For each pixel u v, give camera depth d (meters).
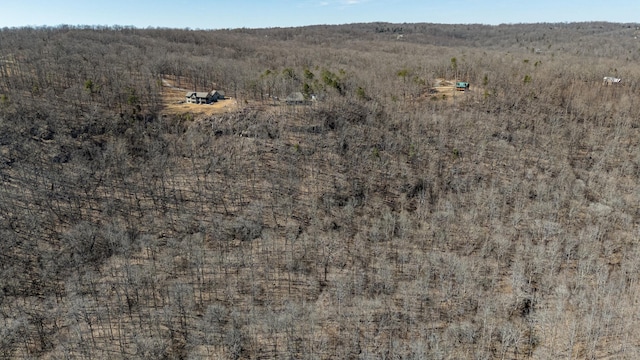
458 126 111.69
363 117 111.69
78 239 72.00
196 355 53.50
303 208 84.94
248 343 55.31
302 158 97.50
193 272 67.06
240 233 77.25
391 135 106.56
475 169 98.44
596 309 59.12
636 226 80.81
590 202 89.44
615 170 98.56
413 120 110.75
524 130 113.19
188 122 105.50
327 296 63.91
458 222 83.00
